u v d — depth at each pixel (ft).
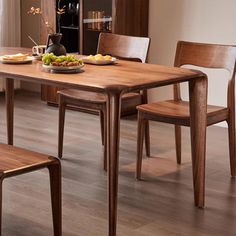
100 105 12.01
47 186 11.40
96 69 10.41
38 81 9.39
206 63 12.05
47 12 18.49
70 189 11.28
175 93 12.62
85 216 9.98
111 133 8.65
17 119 16.85
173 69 10.59
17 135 15.06
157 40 17.69
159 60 17.76
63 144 14.33
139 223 9.74
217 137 15.38
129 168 12.62
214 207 10.53
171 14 17.21
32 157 8.10
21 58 10.93
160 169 12.60
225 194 11.19
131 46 12.94
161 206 10.52
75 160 13.10
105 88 8.55
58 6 18.22
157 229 9.52
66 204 10.50
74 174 12.16
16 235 9.18
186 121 11.06
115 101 8.54
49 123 16.47
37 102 19.39
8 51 12.92
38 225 9.56
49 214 10.02
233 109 11.93
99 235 9.23
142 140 11.80
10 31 20.33
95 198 10.84
